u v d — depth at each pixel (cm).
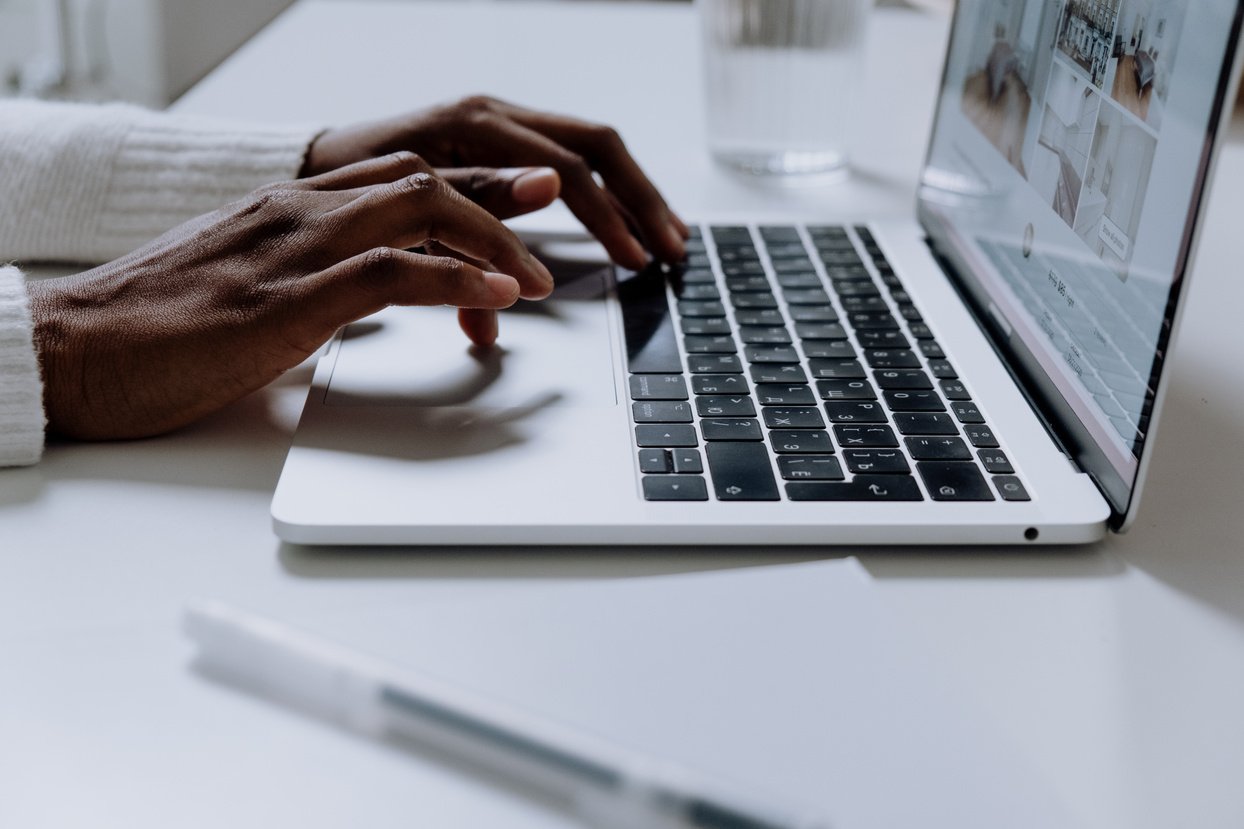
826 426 46
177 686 31
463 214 49
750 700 31
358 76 99
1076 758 32
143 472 44
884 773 29
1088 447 43
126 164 64
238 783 28
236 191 64
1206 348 58
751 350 52
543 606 34
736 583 36
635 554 40
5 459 43
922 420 47
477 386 48
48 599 37
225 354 45
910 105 98
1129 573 40
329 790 28
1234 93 37
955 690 32
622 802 27
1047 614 38
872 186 80
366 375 49
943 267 64
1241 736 33
